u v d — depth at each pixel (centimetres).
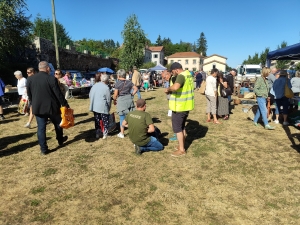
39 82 440
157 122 747
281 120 777
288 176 384
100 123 571
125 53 2869
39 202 316
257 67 2497
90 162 441
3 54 1434
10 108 1024
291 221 276
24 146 533
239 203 312
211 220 278
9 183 366
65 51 2141
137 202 315
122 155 474
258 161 442
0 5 1302
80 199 322
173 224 272
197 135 605
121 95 569
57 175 391
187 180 372
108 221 278
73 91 1430
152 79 2119
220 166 422
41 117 461
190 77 452
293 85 835
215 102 725
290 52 737
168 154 478
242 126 695
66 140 571
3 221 279
